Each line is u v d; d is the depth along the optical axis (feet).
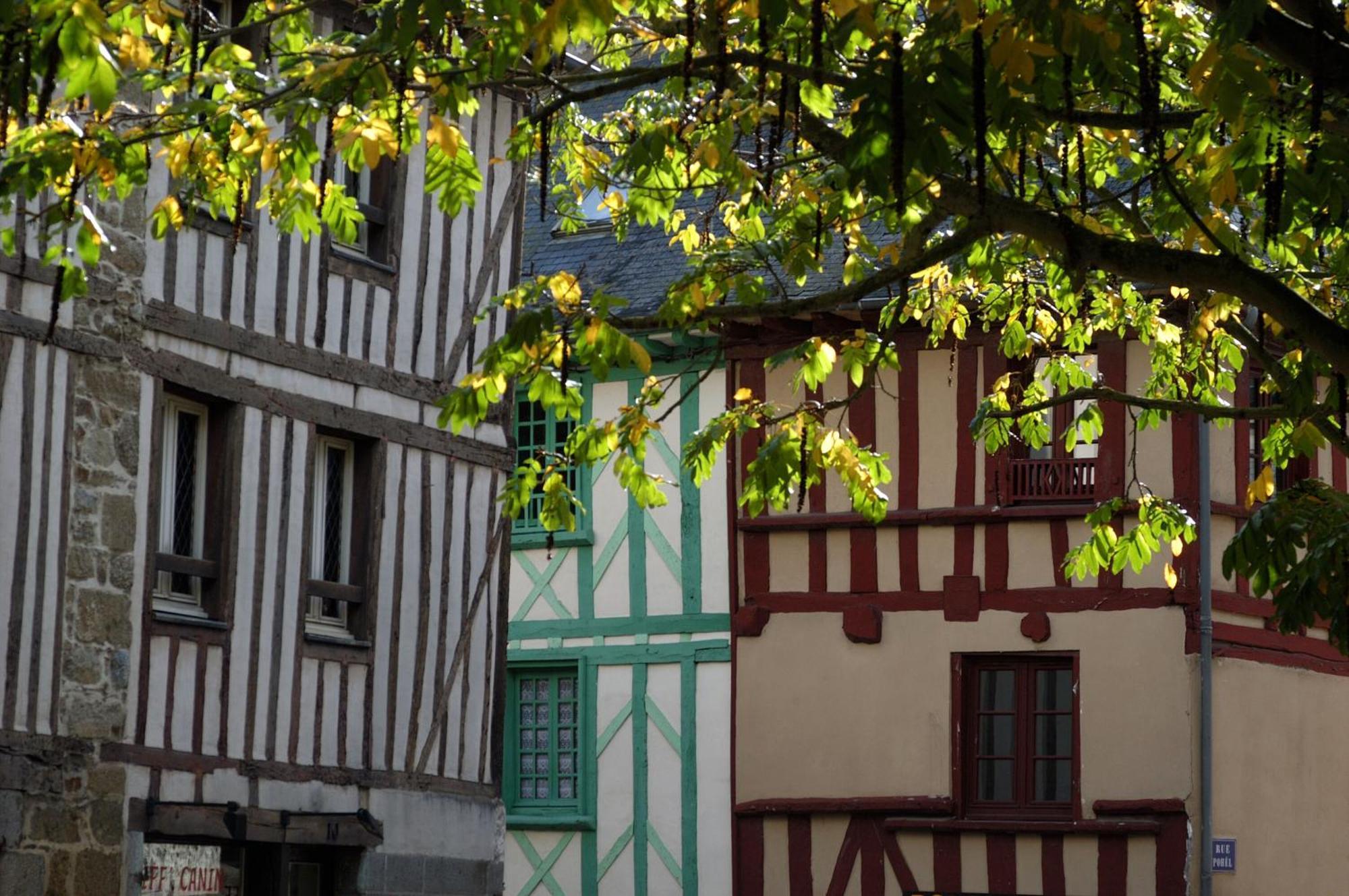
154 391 46.01
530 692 77.00
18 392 42.65
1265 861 64.64
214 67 29.91
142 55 28.32
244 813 47.39
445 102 28.04
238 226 30.14
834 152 30.66
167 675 45.83
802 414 35.78
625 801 73.77
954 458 68.54
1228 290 26.89
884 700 69.00
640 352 29.32
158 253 46.26
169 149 29.66
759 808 70.38
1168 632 64.69
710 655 72.64
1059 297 39.52
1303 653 67.21
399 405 53.06
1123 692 65.21
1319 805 66.80
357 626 51.72
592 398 76.28
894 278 29.19
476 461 55.36
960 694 67.82
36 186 27.43
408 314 53.47
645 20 34.73
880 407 70.08
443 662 53.88
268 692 48.55
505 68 26.86
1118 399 33.30
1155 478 65.36
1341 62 24.76
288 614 49.32
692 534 73.46
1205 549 64.18
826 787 69.56
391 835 51.62
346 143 27.61
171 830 45.32
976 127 23.00
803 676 70.54
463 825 54.13
